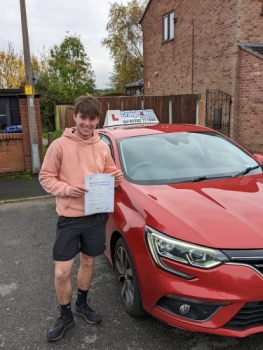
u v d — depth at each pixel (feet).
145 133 13.41
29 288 11.29
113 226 9.98
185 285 7.45
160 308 7.98
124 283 9.72
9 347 8.55
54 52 112.16
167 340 8.55
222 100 35.88
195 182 10.80
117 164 11.53
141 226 8.53
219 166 12.00
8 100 42.06
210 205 8.85
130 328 9.05
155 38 51.67
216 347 8.25
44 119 67.46
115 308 9.95
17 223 17.63
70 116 47.29
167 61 48.49
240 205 8.87
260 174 11.63
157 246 7.89
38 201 21.43
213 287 7.27
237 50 33.17
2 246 14.76
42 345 8.58
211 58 37.63
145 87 57.06
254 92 31.60
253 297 7.17
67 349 8.41
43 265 12.89
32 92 27.37
